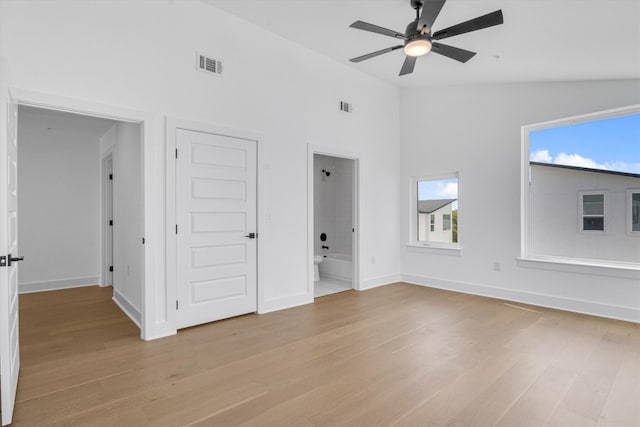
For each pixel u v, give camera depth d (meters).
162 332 3.05
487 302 4.17
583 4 2.20
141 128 3.01
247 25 3.62
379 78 5.11
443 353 2.66
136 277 3.47
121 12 2.85
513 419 1.81
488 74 4.02
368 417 1.83
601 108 3.54
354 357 2.59
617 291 3.46
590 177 3.72
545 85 3.95
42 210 4.99
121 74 2.84
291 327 3.27
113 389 2.12
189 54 3.22
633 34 2.44
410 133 5.39
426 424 1.77
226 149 3.48
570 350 2.70
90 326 3.32
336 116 4.55
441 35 2.57
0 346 1.76
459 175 4.77
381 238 5.21
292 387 2.15
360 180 4.90
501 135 4.34
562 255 3.93
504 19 2.65
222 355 2.63
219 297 3.46
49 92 2.51
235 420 1.81
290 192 4.03
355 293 4.68
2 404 1.75
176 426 1.76
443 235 5.05
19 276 4.81
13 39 2.38
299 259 4.12
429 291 4.79
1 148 1.82
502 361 2.51
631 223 3.47
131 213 3.62
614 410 1.88
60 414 1.86
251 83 3.66
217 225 3.42
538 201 4.11
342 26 3.52
